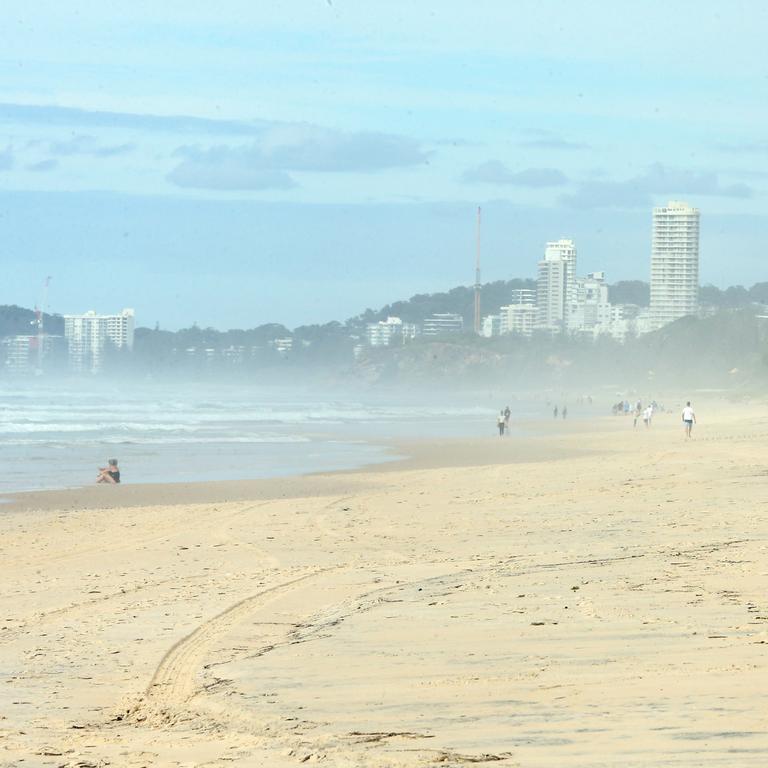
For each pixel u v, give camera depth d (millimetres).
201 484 128375
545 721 25625
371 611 43125
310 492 117250
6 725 28703
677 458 139250
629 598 42469
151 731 27797
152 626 42562
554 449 198750
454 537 68750
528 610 41250
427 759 23047
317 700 29562
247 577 54750
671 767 21219
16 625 43562
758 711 24969
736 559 51969
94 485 128750
